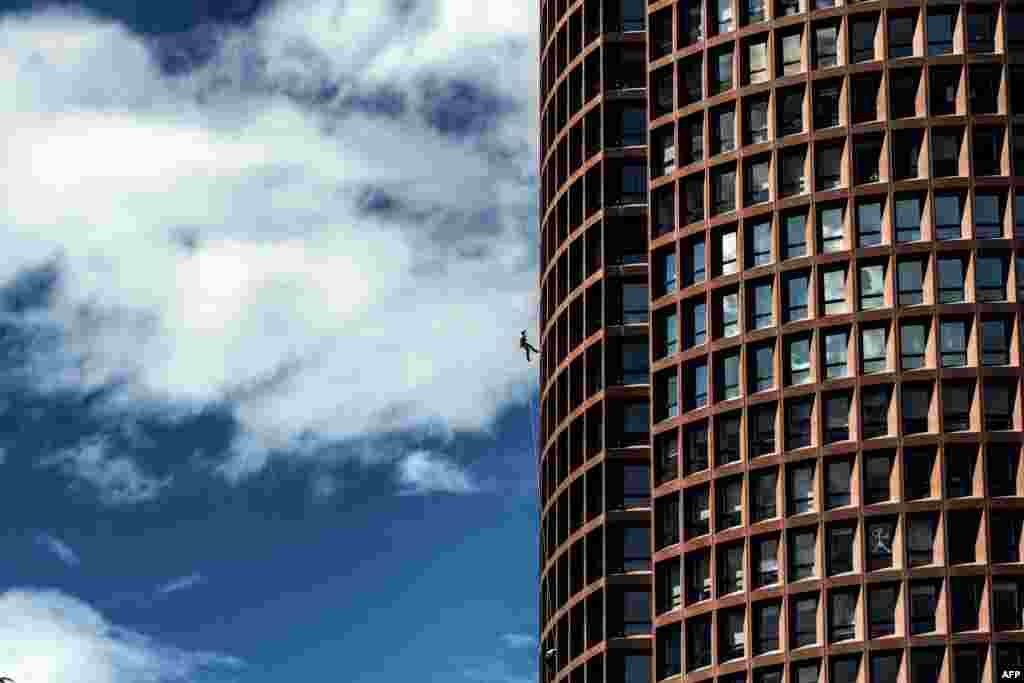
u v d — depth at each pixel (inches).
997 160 6815.9
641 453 7194.9
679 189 7086.6
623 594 7096.5
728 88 7091.5
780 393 6761.8
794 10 7057.1
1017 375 6628.9
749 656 6604.3
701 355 6919.3
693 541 6791.3
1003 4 6909.5
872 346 6722.4
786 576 6614.2
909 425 6638.8
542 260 7790.4
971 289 6712.6
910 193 6801.2
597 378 7327.8
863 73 6919.3
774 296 6845.5
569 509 7313.0
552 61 7834.6
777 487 6702.8
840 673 6501.0
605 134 7475.4
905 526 6555.1
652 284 7096.5
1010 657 6437.0
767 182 6958.7
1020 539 6520.7
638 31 7529.5
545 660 7490.2
